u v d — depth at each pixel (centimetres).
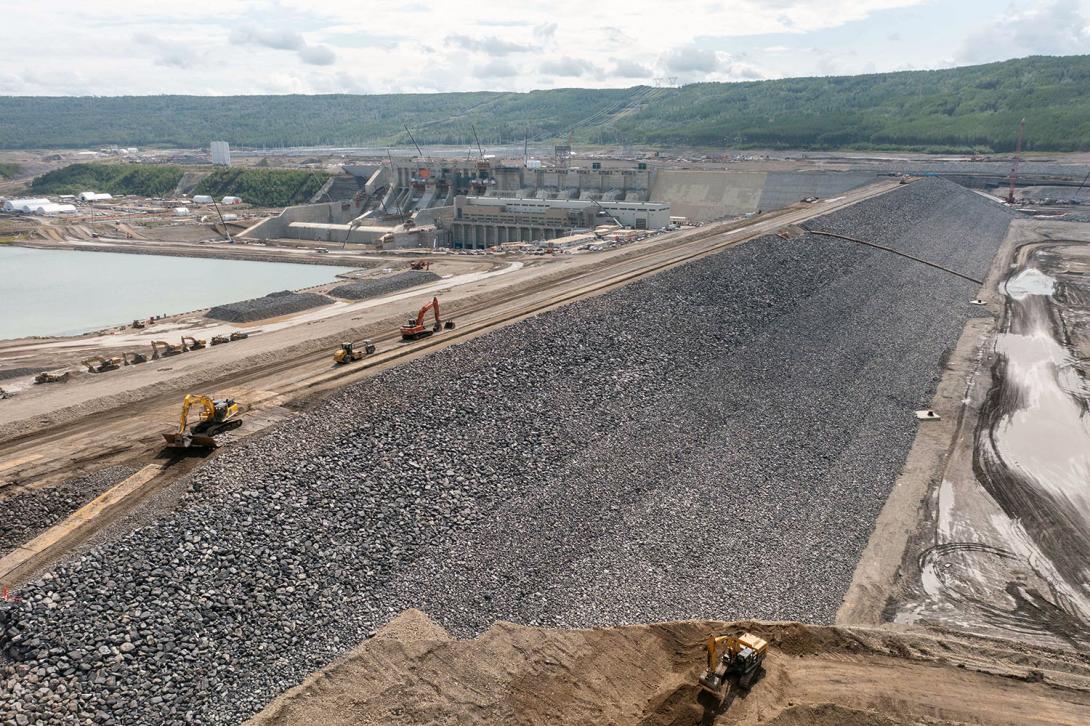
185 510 3903
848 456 6175
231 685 3073
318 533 4012
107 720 2800
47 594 3173
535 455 5262
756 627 3766
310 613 3544
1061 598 4544
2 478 4241
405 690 3070
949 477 5975
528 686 3191
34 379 6875
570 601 4078
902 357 8438
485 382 5972
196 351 7100
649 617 4062
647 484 5284
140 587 3341
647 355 7094
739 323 8262
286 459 4497
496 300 8525
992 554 4972
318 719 2897
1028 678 3566
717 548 4778
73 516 3916
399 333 7344
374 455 4769
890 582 4669
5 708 2728
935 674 3553
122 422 5103
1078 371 8244
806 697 3319
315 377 5928
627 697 3234
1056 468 6125
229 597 3453
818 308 9219
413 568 4034
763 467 5797
